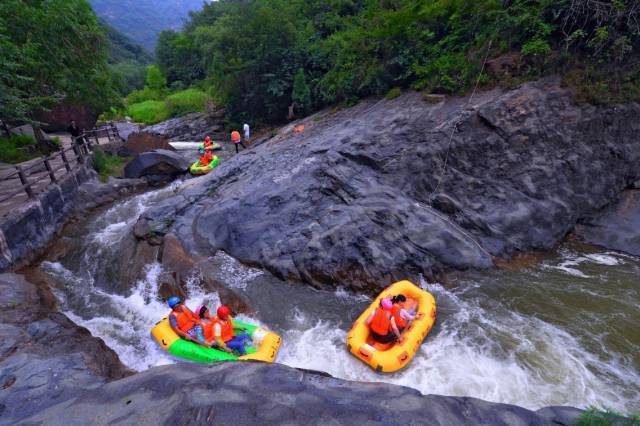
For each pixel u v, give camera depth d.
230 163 11.47
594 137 8.54
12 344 5.11
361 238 7.32
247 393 3.78
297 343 5.93
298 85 17.61
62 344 5.38
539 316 6.06
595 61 8.80
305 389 3.89
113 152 17.77
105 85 16.00
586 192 8.34
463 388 4.88
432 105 10.23
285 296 6.93
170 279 7.35
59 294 7.67
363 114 12.26
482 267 7.19
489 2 10.09
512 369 5.11
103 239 9.60
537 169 8.30
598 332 5.66
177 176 15.56
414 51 12.31
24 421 3.54
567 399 4.61
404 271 7.02
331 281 7.10
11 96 10.11
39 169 12.51
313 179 8.86
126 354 5.93
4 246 7.95
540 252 7.73
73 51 13.70
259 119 21.86
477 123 8.80
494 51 10.04
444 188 8.39
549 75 9.10
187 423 3.39
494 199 8.15
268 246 7.71
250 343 5.68
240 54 19.83
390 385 4.11
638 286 6.63
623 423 3.48
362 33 13.91
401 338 5.41
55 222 10.12
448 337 5.76
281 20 18.70
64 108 19.03
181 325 5.82
